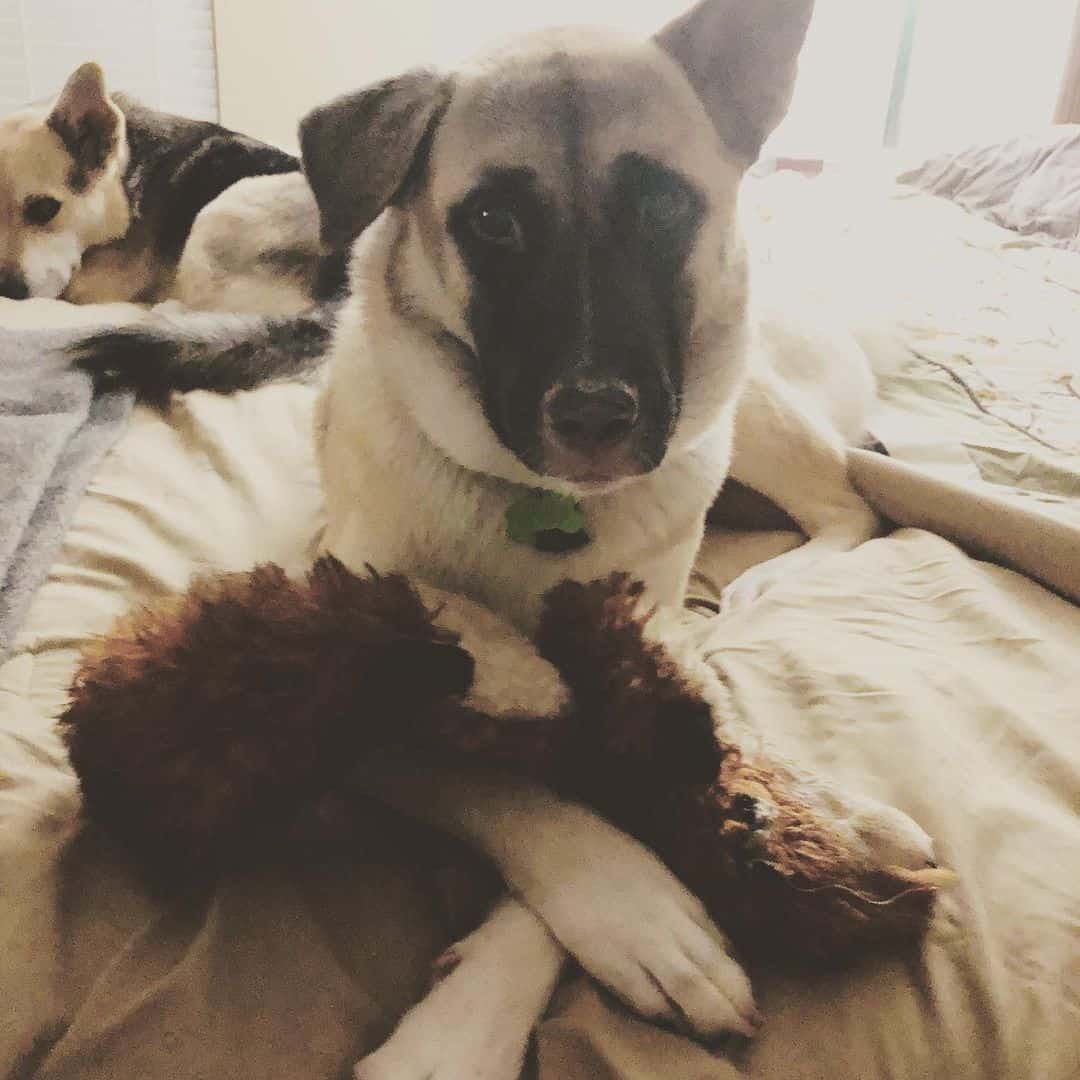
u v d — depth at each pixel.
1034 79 4.26
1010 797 0.94
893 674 1.11
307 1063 0.72
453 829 0.86
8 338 1.91
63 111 2.96
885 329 2.17
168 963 0.76
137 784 0.78
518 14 4.03
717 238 1.15
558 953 0.77
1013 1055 0.73
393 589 0.87
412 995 0.78
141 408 1.84
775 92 1.15
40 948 0.75
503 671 0.83
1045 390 2.00
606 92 1.07
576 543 1.17
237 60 3.88
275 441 1.71
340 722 0.79
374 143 1.14
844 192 3.44
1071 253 2.85
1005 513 1.43
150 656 0.81
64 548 1.35
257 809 0.79
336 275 2.61
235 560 1.37
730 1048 0.74
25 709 1.04
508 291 1.08
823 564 1.44
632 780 0.84
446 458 1.17
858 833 0.85
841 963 0.79
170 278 3.19
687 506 1.25
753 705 1.08
